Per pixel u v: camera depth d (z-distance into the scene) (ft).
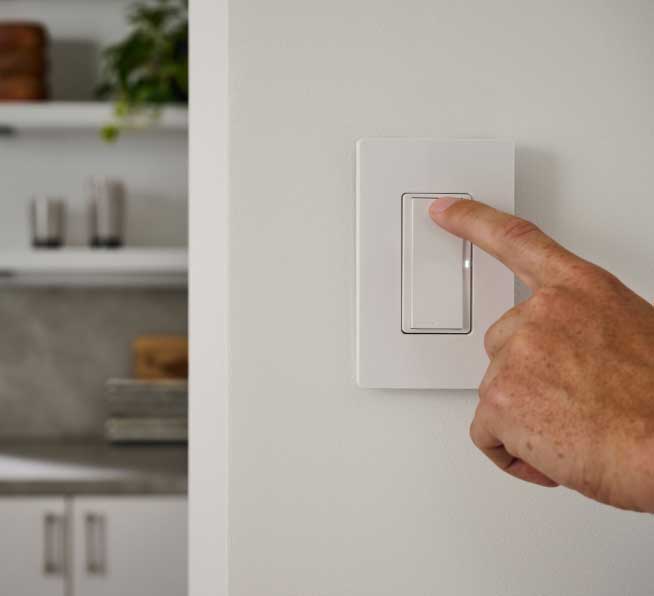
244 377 1.33
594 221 1.34
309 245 1.33
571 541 1.35
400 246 1.29
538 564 1.35
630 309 0.98
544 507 1.35
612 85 1.35
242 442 1.33
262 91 1.33
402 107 1.33
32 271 6.81
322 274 1.33
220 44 1.39
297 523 1.33
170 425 6.64
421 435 1.34
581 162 1.34
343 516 1.33
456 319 1.29
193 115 1.40
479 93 1.34
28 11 7.09
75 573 5.61
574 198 1.34
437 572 1.34
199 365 1.41
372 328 1.30
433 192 1.30
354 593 1.33
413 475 1.34
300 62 1.33
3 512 5.57
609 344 0.96
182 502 5.64
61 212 6.58
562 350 0.97
